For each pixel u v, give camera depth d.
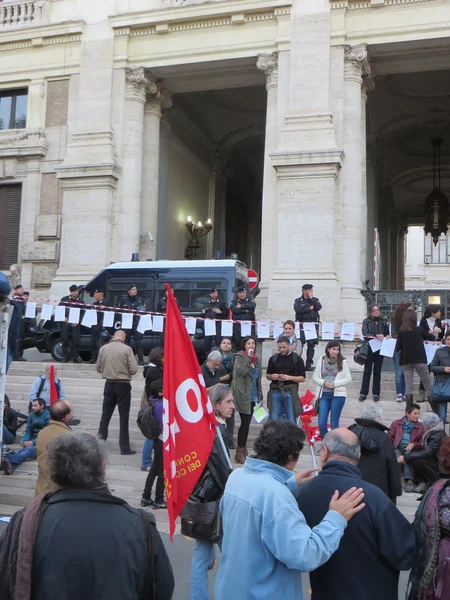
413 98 24.14
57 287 19.78
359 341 16.80
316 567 3.19
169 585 2.94
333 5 18.52
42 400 10.39
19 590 2.73
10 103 22.38
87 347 17.14
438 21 17.81
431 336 11.52
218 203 27.94
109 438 11.67
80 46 21.17
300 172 17.98
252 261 32.97
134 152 20.20
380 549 3.33
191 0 19.70
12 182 21.97
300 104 18.36
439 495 3.56
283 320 17.47
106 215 19.80
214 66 20.06
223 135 27.50
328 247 17.62
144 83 20.41
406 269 48.47
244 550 3.37
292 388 9.87
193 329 14.47
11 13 22.08
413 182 31.44
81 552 2.75
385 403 12.16
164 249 22.34
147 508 8.45
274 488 3.40
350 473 3.59
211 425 4.77
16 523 2.89
